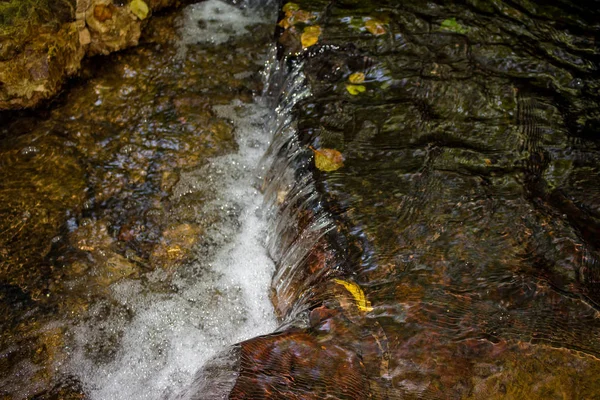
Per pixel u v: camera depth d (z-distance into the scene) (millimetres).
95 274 3320
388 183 3227
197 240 3529
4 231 3418
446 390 2336
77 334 3086
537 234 2998
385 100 3746
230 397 2215
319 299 2684
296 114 3689
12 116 3938
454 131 3555
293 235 3223
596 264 2873
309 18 4234
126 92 4227
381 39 4094
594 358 2477
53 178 3697
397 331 2535
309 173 3318
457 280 2773
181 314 3213
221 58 4562
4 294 3180
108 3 4152
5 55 3643
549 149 3457
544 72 3949
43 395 2855
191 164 3887
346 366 2385
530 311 2654
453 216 3064
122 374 2973
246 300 3301
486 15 4332
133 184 3740
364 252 2885
